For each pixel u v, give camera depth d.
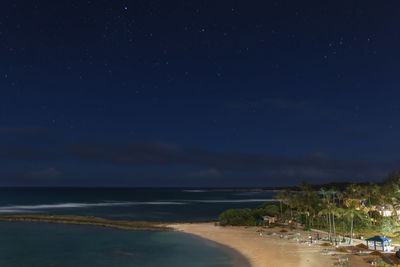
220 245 68.19
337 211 66.19
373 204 92.50
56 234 85.94
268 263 50.75
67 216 119.19
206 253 61.12
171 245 69.75
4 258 59.84
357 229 76.19
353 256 50.62
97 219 112.75
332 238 67.81
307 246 61.00
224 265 52.03
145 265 53.75
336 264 46.25
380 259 48.03
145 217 133.38
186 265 52.69
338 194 101.75
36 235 84.69
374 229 75.88
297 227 88.38
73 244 72.25
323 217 87.00
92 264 55.00
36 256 61.31
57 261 57.44
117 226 96.94
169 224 102.00
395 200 83.81
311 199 97.44
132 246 69.31
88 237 81.00
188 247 67.25
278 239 70.25
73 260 57.91
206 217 134.00
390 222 72.81
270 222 98.50
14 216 116.06
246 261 53.75
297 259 51.25
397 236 66.69
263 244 65.38
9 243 73.62
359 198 92.19
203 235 81.19
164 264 53.97
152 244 71.19
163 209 174.12
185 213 151.25
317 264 47.31
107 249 66.50
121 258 58.72
